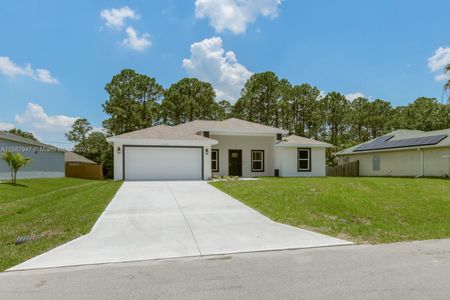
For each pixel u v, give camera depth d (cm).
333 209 885
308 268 432
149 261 473
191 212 850
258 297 336
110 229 676
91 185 1753
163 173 1697
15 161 1758
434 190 1205
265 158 2139
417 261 460
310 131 4150
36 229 692
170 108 3894
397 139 2433
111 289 363
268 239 595
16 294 350
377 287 361
